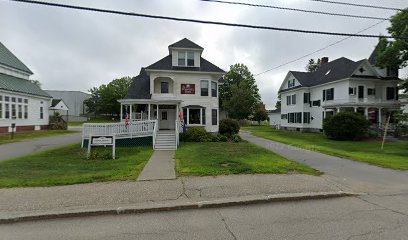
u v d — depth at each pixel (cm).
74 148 1502
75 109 7631
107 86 6581
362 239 407
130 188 661
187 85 2212
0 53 2938
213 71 2227
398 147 1742
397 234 425
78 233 434
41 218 493
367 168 990
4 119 2528
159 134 1700
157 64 2194
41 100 3281
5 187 659
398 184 757
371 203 590
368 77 2912
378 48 2775
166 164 984
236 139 1992
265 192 638
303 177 795
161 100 2058
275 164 1007
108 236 422
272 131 3638
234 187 676
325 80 3203
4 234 430
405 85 2577
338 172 912
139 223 477
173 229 450
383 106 2738
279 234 426
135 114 2222
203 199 586
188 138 1936
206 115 2234
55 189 648
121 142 1608
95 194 613
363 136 2389
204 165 959
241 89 5591
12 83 2784
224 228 453
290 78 3831
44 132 2862
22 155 1256
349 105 2709
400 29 2473
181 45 2225
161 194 618
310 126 3469
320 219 492
